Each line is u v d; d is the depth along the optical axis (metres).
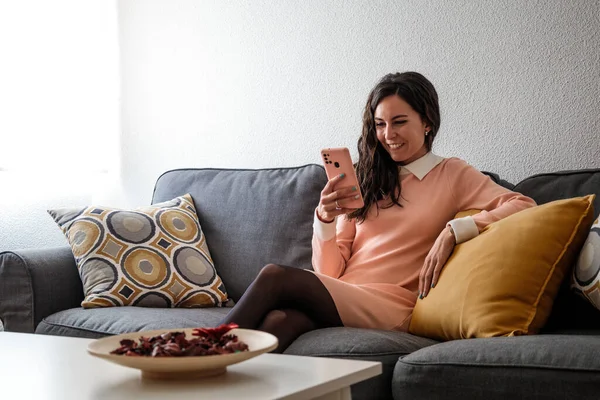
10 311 2.42
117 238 2.53
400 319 2.10
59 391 1.17
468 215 2.16
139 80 3.45
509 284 1.79
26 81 3.36
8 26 3.32
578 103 2.50
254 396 1.10
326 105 3.01
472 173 2.26
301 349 1.80
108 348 1.28
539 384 1.47
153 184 3.43
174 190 2.92
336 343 1.78
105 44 3.51
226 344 1.27
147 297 2.46
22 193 3.52
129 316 2.20
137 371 1.31
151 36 3.42
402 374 1.64
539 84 2.56
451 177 2.26
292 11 3.08
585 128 2.49
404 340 1.84
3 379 1.26
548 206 1.88
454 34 2.72
